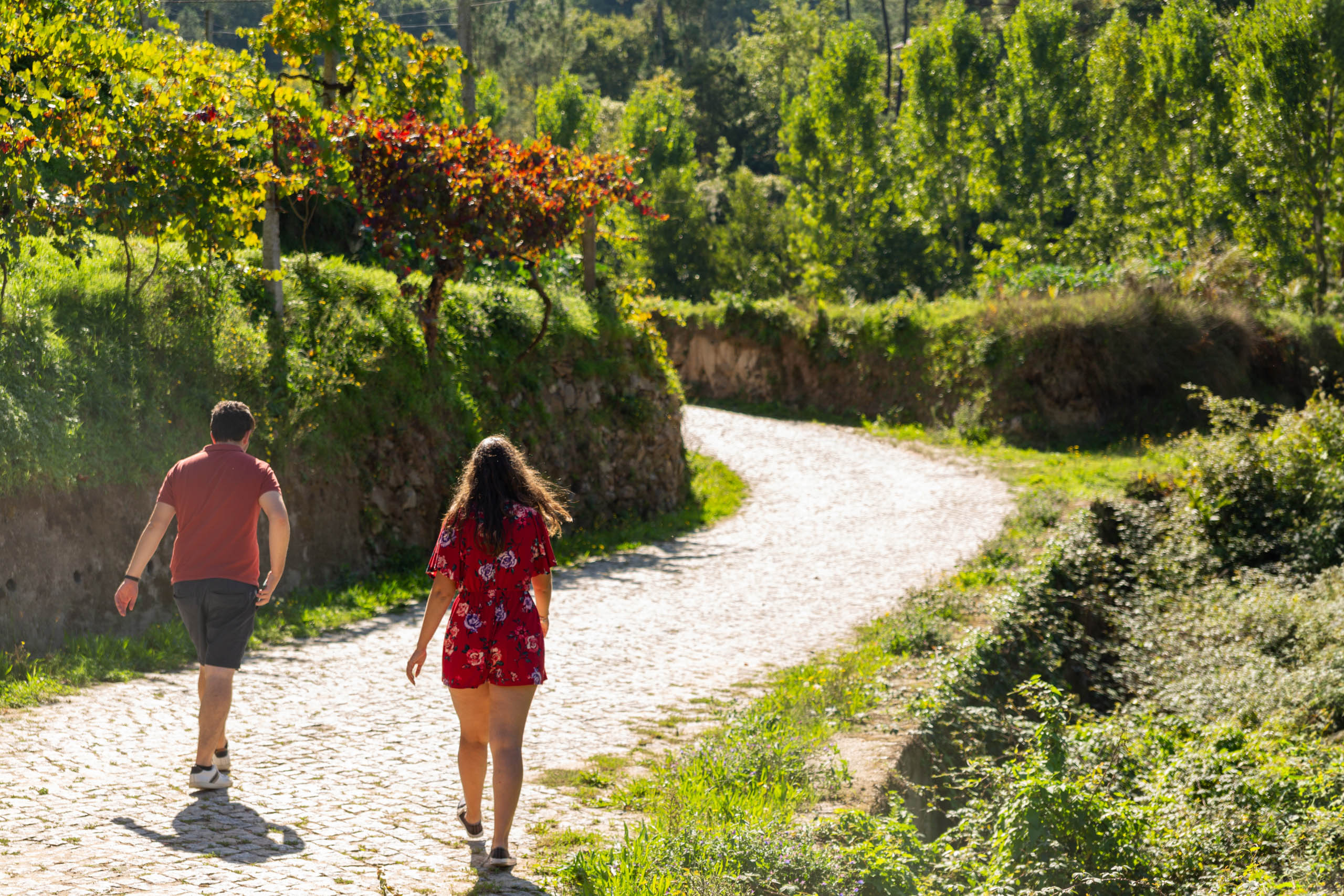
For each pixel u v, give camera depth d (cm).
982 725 759
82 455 844
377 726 654
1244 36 3688
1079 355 2586
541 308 1714
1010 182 4875
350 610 1038
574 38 9588
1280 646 1044
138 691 698
